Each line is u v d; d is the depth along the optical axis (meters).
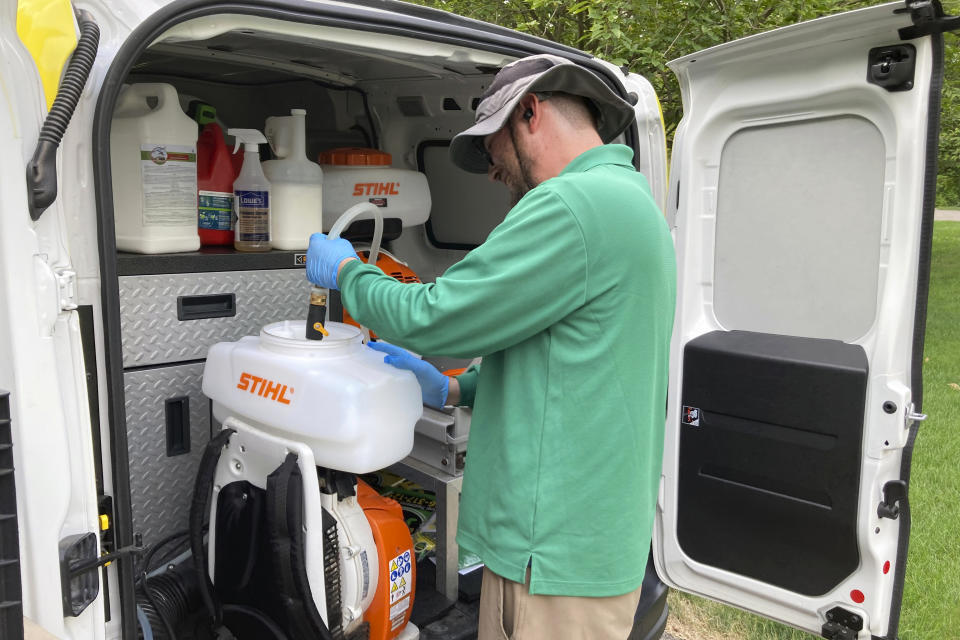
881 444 1.99
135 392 1.96
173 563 2.01
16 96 1.11
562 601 1.46
